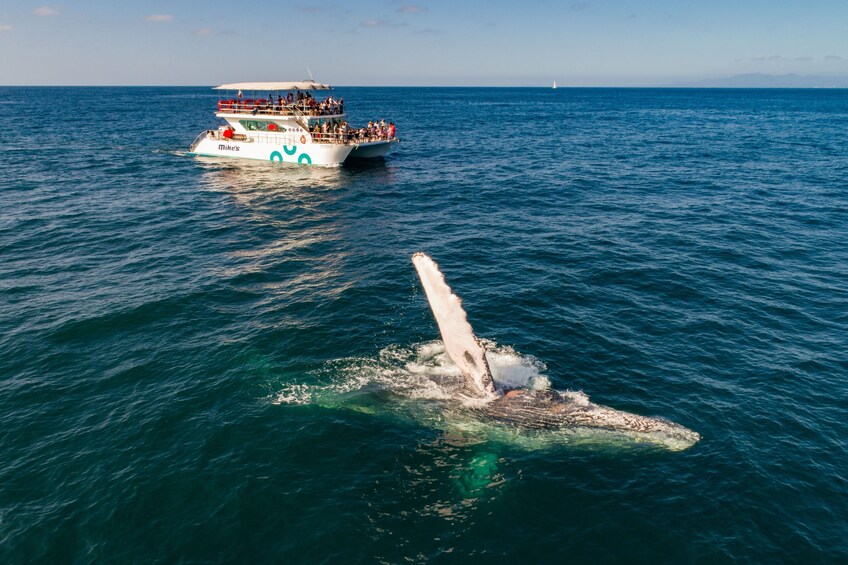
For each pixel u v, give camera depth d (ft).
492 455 34.55
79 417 38.55
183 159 152.76
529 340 48.67
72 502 31.40
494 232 83.20
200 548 28.76
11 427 37.35
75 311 54.03
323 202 104.68
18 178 119.65
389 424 37.24
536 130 247.91
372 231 84.43
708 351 47.11
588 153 170.30
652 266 67.56
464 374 38.73
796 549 28.63
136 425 37.70
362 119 306.35
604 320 52.80
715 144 193.88
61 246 74.79
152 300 56.70
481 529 29.94
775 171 135.95
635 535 29.53
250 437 36.55
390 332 50.11
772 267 67.46
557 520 30.48
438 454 34.78
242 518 30.53
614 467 33.91
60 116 294.87
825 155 164.66
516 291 59.77
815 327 51.52
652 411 39.09
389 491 32.32
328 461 34.50
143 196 107.24
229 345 47.85
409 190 115.34
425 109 423.64
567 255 71.92
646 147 185.57
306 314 54.03
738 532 29.60
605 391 41.29
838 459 34.68
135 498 31.71
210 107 401.90
